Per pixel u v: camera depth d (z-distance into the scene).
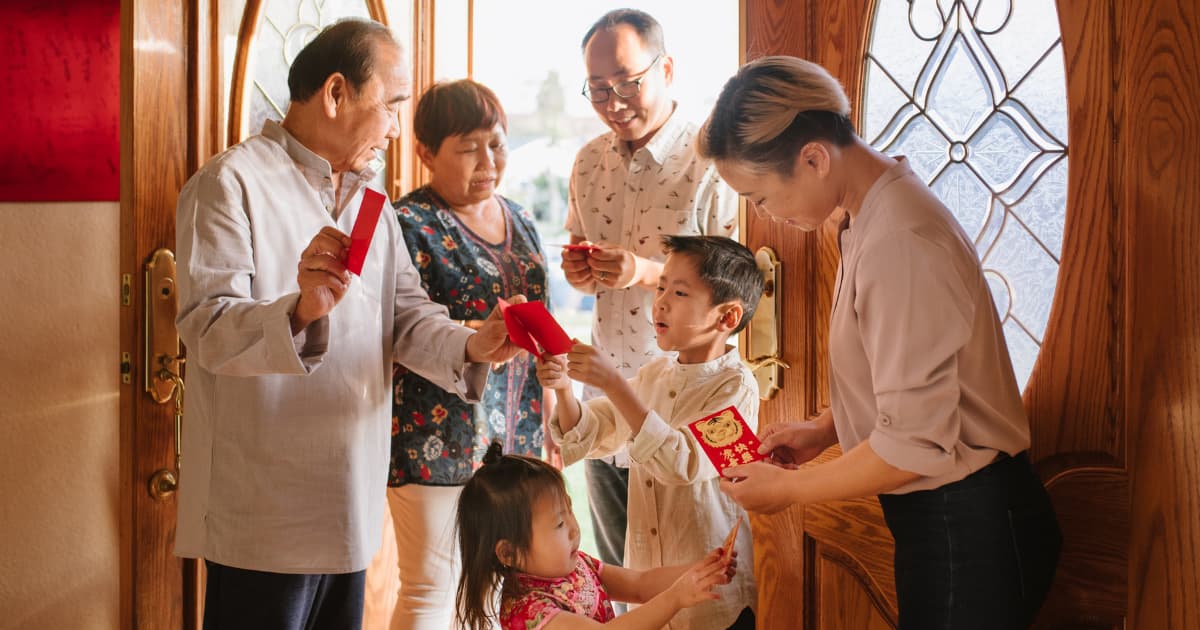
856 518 2.06
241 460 1.80
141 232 1.99
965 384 1.47
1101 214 1.70
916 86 2.04
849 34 2.12
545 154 12.31
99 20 2.30
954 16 1.97
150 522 2.02
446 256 2.35
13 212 2.21
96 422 2.35
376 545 1.97
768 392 2.25
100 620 2.38
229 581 1.82
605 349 2.58
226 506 1.80
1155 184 1.61
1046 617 1.77
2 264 2.21
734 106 1.52
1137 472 1.64
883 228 1.48
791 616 2.21
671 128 2.55
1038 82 1.83
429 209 2.38
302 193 1.89
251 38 2.32
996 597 1.49
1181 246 1.58
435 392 2.30
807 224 1.64
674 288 2.00
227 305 1.70
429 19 3.03
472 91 2.35
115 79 2.33
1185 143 1.57
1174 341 1.58
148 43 1.99
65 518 2.31
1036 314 1.86
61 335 2.29
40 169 2.23
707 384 2.03
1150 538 1.62
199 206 1.76
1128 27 1.64
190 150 2.12
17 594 2.26
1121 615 1.69
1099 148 1.70
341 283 1.65
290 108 1.93
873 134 2.13
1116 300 1.68
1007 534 1.50
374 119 1.90
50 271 2.27
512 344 2.02
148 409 2.00
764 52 2.25
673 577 1.81
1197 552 1.56
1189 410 1.57
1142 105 1.62
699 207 2.53
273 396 1.81
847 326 1.57
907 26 2.05
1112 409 1.69
